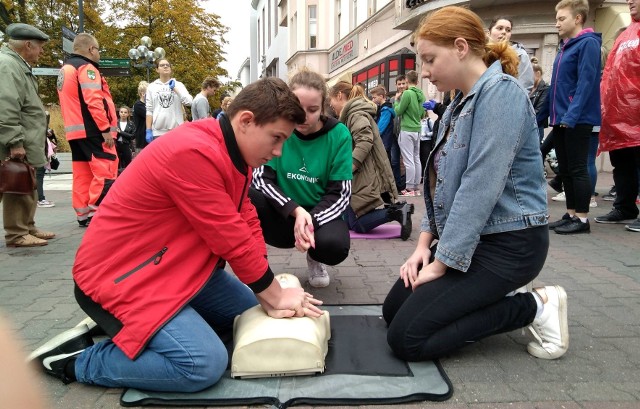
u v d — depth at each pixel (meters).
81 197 5.73
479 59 2.17
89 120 5.39
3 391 0.49
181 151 1.87
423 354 2.14
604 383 2.02
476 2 10.74
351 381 2.01
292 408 1.86
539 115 6.93
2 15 20.66
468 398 1.91
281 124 1.97
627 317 2.75
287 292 2.21
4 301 3.17
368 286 3.41
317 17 23.86
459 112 2.26
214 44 29.61
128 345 1.90
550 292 2.25
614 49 5.02
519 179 2.12
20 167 4.48
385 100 8.55
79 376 2.02
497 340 2.47
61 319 2.85
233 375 2.04
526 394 1.94
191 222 1.94
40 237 5.12
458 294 2.11
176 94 7.68
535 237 2.14
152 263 1.96
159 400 1.89
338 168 3.08
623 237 4.72
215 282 2.40
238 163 2.03
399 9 13.44
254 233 2.39
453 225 2.08
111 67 14.37
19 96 4.52
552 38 10.75
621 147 4.95
